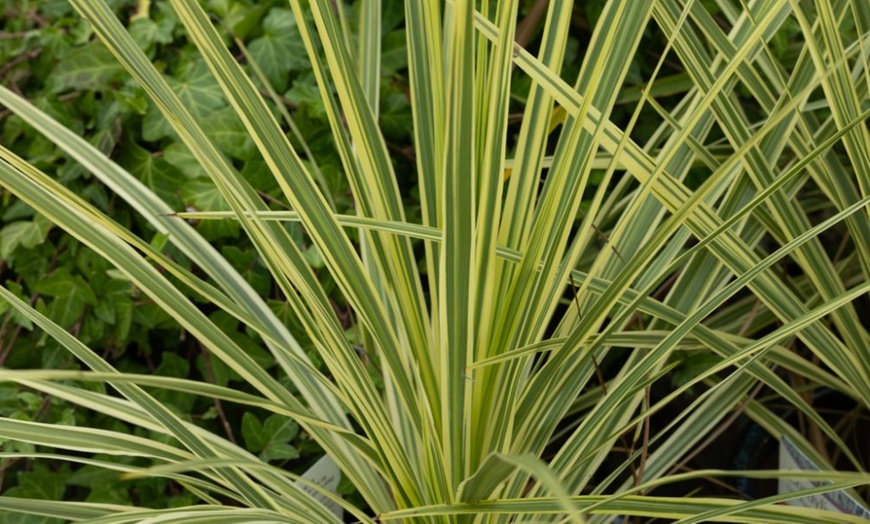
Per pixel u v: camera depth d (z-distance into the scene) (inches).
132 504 67.1
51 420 67.2
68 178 68.6
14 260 69.2
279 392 58.7
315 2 54.5
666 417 72.7
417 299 58.5
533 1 70.6
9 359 69.0
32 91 71.5
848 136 59.9
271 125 56.0
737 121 61.0
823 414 73.1
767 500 55.0
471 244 53.4
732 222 55.4
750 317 66.3
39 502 57.0
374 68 63.8
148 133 68.9
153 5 70.7
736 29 62.5
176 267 56.1
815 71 62.4
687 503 55.9
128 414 58.1
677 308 62.9
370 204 58.2
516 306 56.5
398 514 55.7
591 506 54.7
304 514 58.6
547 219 55.3
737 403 66.8
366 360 66.1
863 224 62.2
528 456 45.3
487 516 59.2
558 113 63.0
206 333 57.6
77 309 67.7
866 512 60.5
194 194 68.2
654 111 71.6
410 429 62.1
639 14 56.1
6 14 71.4
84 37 70.3
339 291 68.3
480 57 54.5
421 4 57.3
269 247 56.6
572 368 58.3
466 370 55.1
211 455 58.2
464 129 52.2
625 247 62.2
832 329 71.4
